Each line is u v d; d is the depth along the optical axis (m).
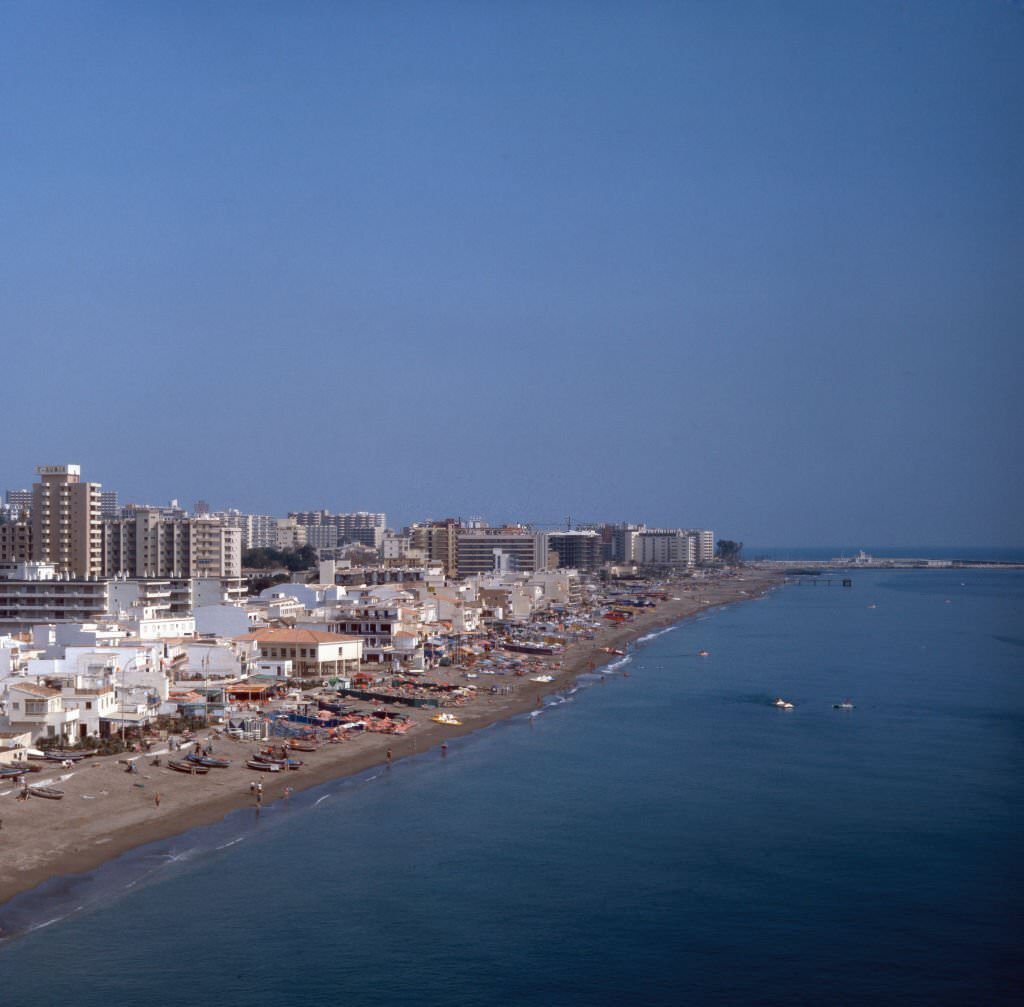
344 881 109.62
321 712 185.00
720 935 98.31
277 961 92.00
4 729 147.62
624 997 87.12
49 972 89.12
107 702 157.62
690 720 196.88
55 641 196.50
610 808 136.25
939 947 95.94
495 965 92.12
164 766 143.12
